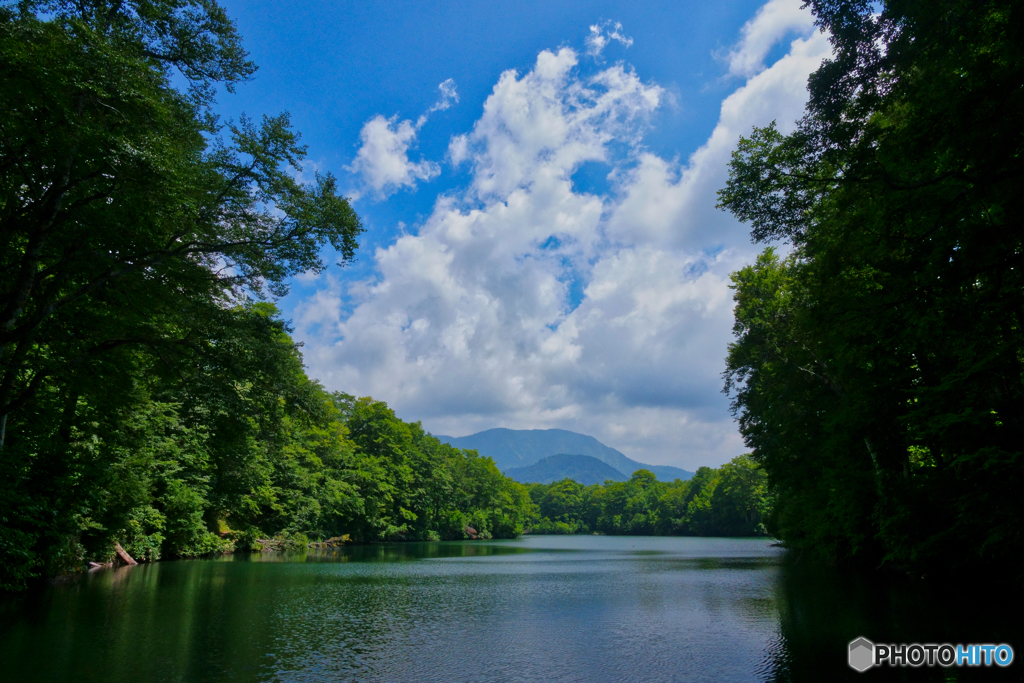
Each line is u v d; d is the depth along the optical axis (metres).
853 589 23.78
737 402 38.03
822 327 18.17
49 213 15.00
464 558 49.84
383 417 87.31
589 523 178.12
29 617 16.77
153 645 13.95
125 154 13.66
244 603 20.58
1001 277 11.91
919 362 21.69
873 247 16.00
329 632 16.08
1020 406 17.59
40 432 20.27
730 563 43.34
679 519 145.25
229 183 17.53
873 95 13.02
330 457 69.94
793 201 16.48
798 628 16.19
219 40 18.08
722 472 124.56
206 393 20.22
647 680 11.52
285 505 55.66
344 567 36.81
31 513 19.17
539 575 33.62
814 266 19.94
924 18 10.83
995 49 10.45
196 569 31.89
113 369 18.78
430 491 91.88
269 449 25.91
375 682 11.38
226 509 45.31
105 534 28.27
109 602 19.55
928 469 23.16
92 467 22.17
